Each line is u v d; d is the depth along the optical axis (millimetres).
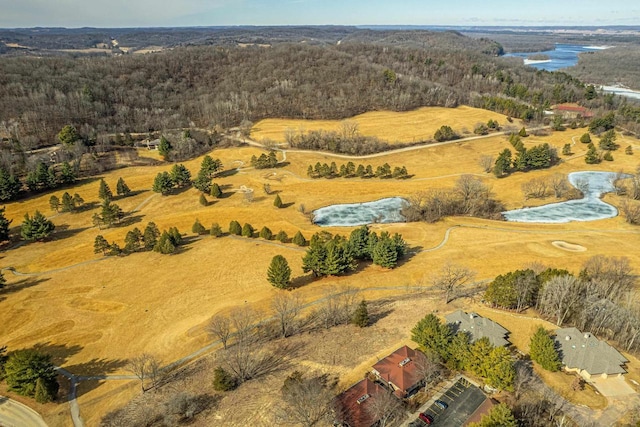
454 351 53969
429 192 129250
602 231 105312
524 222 112562
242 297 76562
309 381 51125
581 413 46844
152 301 75750
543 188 132000
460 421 46594
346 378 53188
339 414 46281
